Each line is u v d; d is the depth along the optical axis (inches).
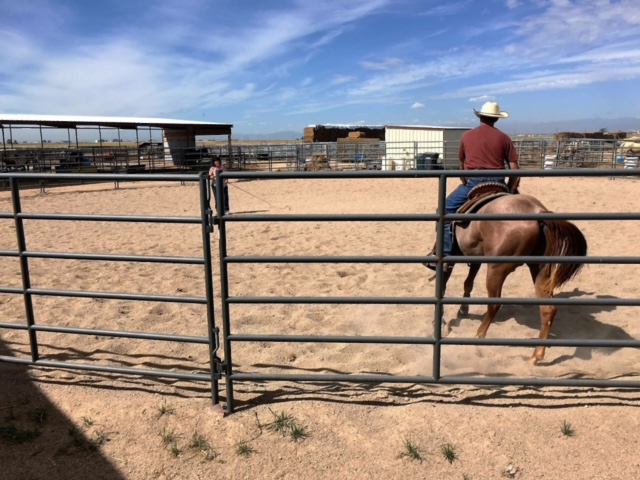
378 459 112.3
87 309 207.0
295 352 167.3
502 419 124.9
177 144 1183.6
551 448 114.3
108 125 985.5
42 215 139.1
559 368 154.5
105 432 123.0
